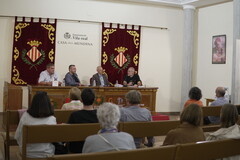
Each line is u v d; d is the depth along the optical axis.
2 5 8.84
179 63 11.02
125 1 10.14
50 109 3.34
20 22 9.00
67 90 7.55
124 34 10.12
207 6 10.45
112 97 8.09
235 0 8.47
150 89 8.52
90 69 9.79
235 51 8.36
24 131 3.09
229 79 9.52
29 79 9.09
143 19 10.43
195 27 10.93
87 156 2.10
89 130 3.31
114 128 2.46
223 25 9.79
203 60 10.62
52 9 9.31
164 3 10.43
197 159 2.62
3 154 4.98
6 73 8.96
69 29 9.52
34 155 3.24
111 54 9.96
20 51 9.01
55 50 9.38
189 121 2.93
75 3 9.55
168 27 10.81
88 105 3.68
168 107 10.92
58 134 3.21
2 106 8.85
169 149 2.43
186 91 10.64
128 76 9.46
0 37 8.87
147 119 3.93
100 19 9.84
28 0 9.06
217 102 5.73
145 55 10.53
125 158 2.23
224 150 2.81
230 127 3.05
